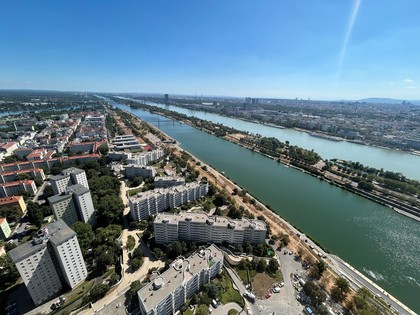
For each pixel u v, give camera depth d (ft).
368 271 601.21
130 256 607.37
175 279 461.37
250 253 629.10
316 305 483.10
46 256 475.31
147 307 406.41
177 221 635.25
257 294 510.17
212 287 495.82
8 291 518.37
